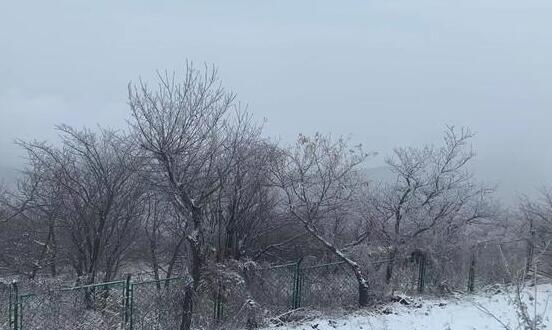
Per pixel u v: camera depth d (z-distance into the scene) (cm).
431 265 1998
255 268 1512
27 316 1109
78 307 1156
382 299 1695
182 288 1309
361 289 1664
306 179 1658
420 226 1994
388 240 1938
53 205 2202
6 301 1320
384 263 1878
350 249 1766
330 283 1670
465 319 1504
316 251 1847
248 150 1523
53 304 1129
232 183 1473
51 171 2200
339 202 1725
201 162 1338
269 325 1395
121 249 2125
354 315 1522
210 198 1409
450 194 2064
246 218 1559
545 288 1919
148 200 1927
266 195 1603
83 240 2061
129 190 1997
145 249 2227
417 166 2003
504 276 1844
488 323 1449
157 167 1328
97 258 1992
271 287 1545
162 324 1255
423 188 2006
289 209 1670
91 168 2038
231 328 1341
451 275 2006
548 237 2216
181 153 1284
